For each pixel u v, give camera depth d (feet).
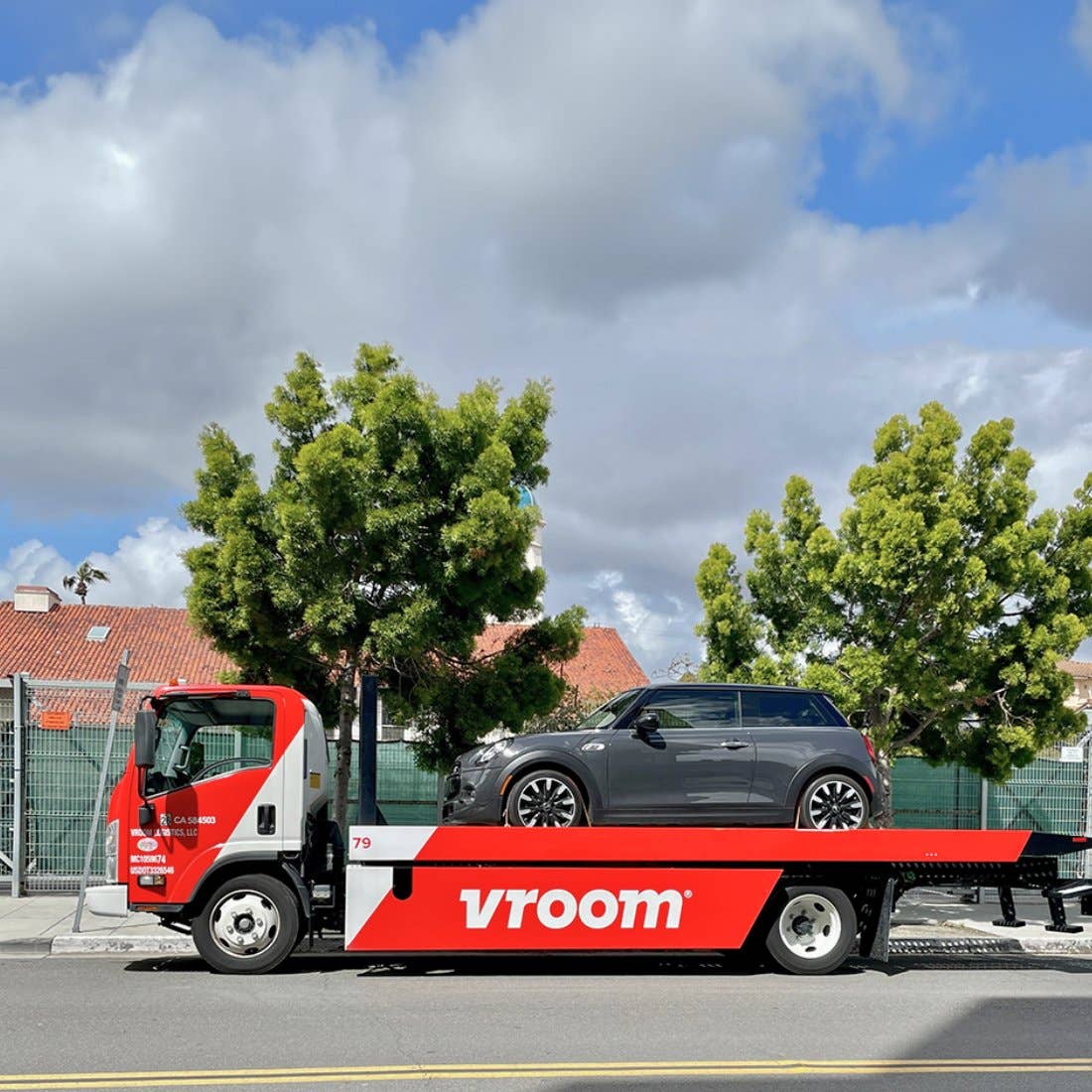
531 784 35.99
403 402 49.85
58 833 57.11
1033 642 55.42
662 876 35.42
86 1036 26.78
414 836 34.63
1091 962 41.88
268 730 35.76
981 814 64.39
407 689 53.67
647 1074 24.03
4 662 122.72
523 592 52.65
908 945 43.55
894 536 54.19
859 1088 23.39
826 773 37.17
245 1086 22.77
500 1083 23.22
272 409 53.78
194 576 52.85
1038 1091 23.48
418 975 35.99
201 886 35.42
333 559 49.49
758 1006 31.48
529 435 53.93
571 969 37.55
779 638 61.93
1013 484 56.70
